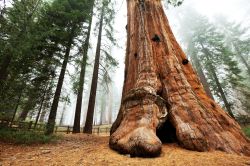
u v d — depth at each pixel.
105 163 4.10
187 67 7.96
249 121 21.11
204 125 5.54
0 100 7.82
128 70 8.48
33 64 10.39
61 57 12.38
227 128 5.84
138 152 4.48
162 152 4.91
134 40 8.95
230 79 22.14
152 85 6.63
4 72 8.23
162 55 7.79
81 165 4.01
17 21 8.45
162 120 5.80
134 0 10.34
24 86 9.58
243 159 4.06
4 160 4.65
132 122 5.64
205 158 4.17
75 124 14.17
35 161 4.50
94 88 15.91
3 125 8.53
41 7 11.12
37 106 11.16
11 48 7.53
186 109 6.02
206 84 21.83
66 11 13.41
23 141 7.59
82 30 14.02
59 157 4.91
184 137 5.30
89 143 7.98
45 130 9.47
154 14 9.25
